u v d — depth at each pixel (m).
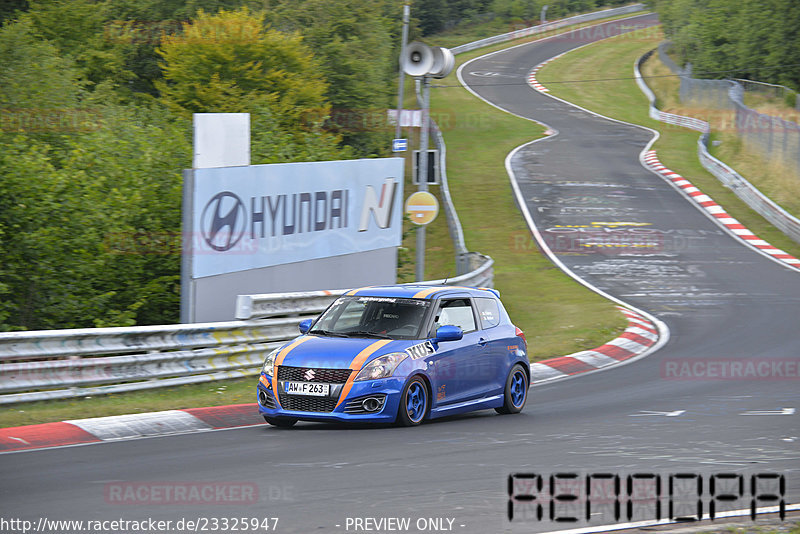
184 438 36.06
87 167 71.44
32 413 39.41
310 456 32.06
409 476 28.78
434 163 76.75
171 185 71.25
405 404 38.38
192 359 50.44
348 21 184.75
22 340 42.53
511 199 155.38
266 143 90.19
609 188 164.00
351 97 180.38
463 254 95.31
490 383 43.03
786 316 84.62
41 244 62.41
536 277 108.12
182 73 136.25
